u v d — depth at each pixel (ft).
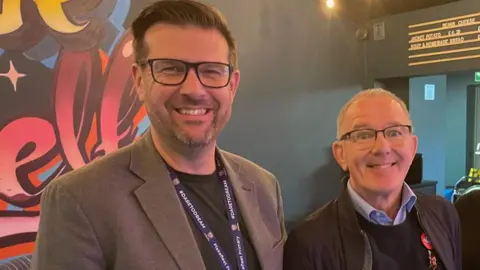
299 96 12.31
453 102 17.94
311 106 12.55
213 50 3.91
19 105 7.70
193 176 4.17
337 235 4.64
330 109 12.95
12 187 7.59
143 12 4.01
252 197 4.62
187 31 3.86
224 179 4.42
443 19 11.80
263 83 11.59
